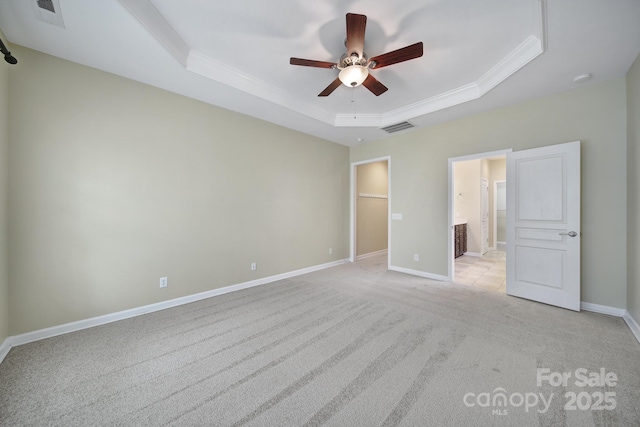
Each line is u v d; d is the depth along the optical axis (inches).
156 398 58.7
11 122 79.5
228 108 131.7
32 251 83.0
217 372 68.1
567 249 108.0
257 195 147.0
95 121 94.3
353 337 86.2
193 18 78.1
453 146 148.5
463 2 71.1
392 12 74.9
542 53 84.7
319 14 76.6
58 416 53.5
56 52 85.0
